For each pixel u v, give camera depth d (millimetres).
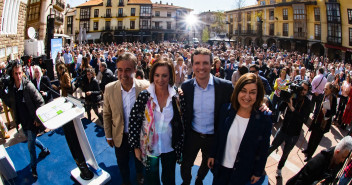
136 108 2215
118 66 2367
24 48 12617
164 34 53719
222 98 2311
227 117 2160
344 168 1906
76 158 2818
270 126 2066
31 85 2896
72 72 9898
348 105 5324
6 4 10055
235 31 49375
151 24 51531
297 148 4484
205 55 2164
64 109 2568
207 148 2447
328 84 3682
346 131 5441
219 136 2229
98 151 3752
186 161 2531
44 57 9234
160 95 2195
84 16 51906
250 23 45375
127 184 2758
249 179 2236
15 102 2883
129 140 2258
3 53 9906
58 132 4438
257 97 2029
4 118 5512
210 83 2291
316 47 34875
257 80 1985
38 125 2840
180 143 2293
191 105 2328
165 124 2188
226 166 2223
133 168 3250
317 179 2246
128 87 2518
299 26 36062
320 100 5652
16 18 11289
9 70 2807
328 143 4766
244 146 2082
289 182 2490
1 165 2891
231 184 2178
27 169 3258
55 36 22328
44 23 17375
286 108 3297
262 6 41594
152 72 2154
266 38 41906
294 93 3162
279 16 39000
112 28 51531
